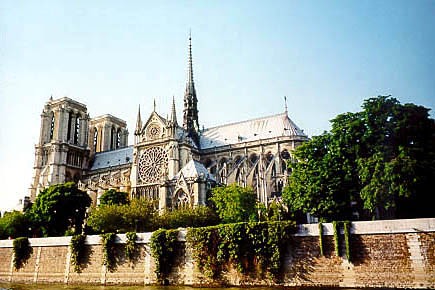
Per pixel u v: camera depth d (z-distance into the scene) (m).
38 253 74.62
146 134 132.00
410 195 52.84
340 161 63.88
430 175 53.62
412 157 54.69
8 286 66.38
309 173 66.31
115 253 66.50
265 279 54.09
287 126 131.62
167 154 124.81
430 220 47.50
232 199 90.88
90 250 68.94
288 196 72.00
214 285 56.78
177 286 58.16
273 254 54.03
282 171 122.06
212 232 58.91
